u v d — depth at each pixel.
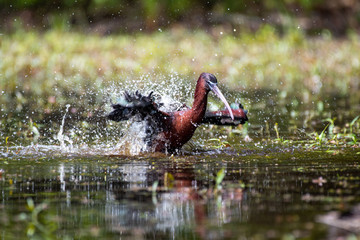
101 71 29.59
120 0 44.12
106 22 43.53
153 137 13.52
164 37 40.25
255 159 12.50
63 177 10.72
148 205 8.73
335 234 7.27
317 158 12.47
